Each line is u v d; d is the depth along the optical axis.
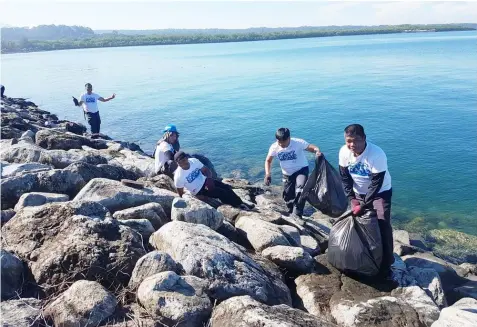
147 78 45.31
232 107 27.25
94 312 4.07
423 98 26.95
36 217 5.40
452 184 13.59
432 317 4.93
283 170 8.35
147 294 4.24
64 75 51.16
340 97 28.84
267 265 5.61
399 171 14.84
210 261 4.84
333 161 16.36
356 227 5.81
